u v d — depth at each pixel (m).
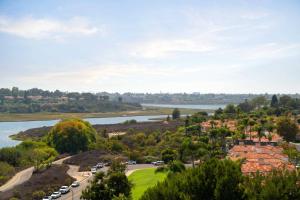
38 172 117.12
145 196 49.47
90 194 69.31
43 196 91.06
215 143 145.50
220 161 51.94
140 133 176.38
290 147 135.12
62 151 158.00
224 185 47.72
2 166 116.62
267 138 163.12
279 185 48.16
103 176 72.88
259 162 100.56
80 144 159.38
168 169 109.44
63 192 94.81
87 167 125.12
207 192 48.59
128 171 118.25
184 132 174.00
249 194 48.06
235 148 131.50
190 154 124.69
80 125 164.12
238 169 51.06
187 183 49.31
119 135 178.12
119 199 62.62
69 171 122.19
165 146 151.38
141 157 137.50
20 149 138.12
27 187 97.31
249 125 186.38
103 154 144.12
